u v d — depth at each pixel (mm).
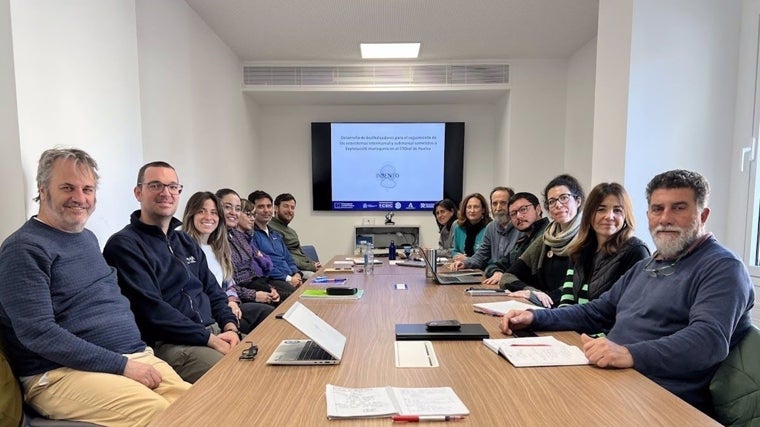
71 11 1884
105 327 1506
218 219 2693
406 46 4246
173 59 3088
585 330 1520
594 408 882
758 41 2400
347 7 3385
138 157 2410
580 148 4297
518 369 1093
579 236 1905
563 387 984
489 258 3162
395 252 3510
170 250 2000
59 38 1816
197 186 3508
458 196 5352
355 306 1773
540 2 3285
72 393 1331
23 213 1636
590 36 3973
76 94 1922
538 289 2359
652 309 1344
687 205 1308
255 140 5195
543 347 1229
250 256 3162
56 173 1452
